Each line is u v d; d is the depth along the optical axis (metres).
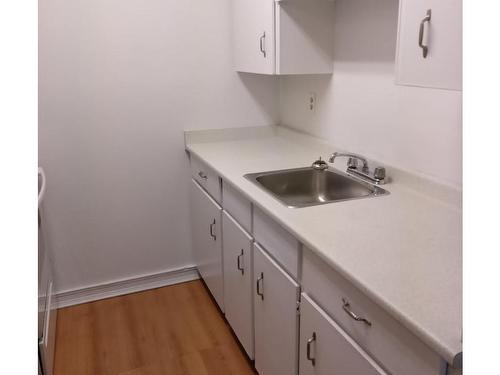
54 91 2.30
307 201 2.06
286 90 2.69
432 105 1.58
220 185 2.11
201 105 2.61
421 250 1.18
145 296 2.68
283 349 1.59
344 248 1.19
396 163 1.80
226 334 2.29
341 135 2.17
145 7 2.35
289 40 2.05
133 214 2.64
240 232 1.88
